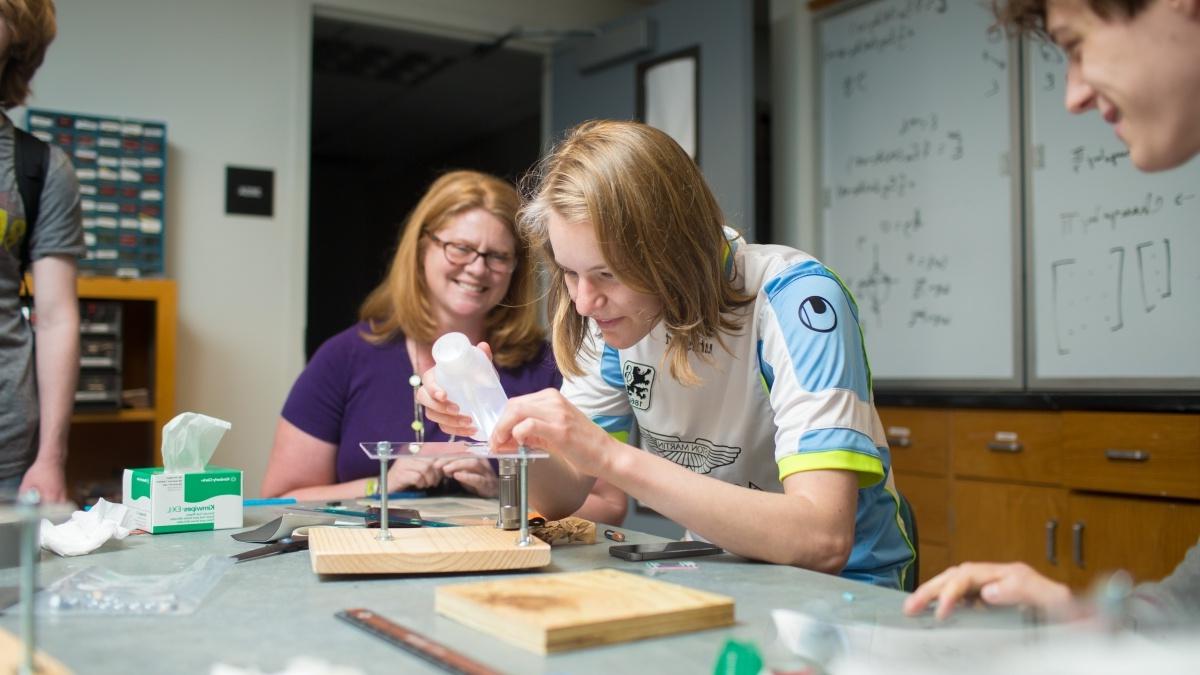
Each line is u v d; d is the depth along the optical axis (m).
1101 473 2.34
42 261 1.79
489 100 5.64
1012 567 0.79
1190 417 2.16
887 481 1.19
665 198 1.09
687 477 1.02
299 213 3.48
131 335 3.08
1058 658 0.62
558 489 1.30
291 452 1.95
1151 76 0.70
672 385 1.27
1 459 1.70
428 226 1.93
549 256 1.28
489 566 0.96
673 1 3.56
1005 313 2.79
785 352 1.10
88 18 3.16
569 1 4.14
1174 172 2.38
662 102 3.57
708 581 0.92
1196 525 2.16
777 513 1.00
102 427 3.03
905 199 3.11
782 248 1.24
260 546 1.12
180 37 3.30
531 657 0.66
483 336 1.99
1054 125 2.66
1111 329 2.53
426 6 3.80
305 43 3.51
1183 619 0.73
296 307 3.46
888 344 3.17
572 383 1.43
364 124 6.25
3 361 1.71
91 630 0.73
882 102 3.20
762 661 0.61
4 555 0.99
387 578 0.93
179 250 3.27
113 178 3.06
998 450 2.60
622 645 0.69
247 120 3.40
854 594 0.86
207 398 3.30
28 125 2.95
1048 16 0.77
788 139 3.60
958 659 0.63
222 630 0.73
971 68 2.89
